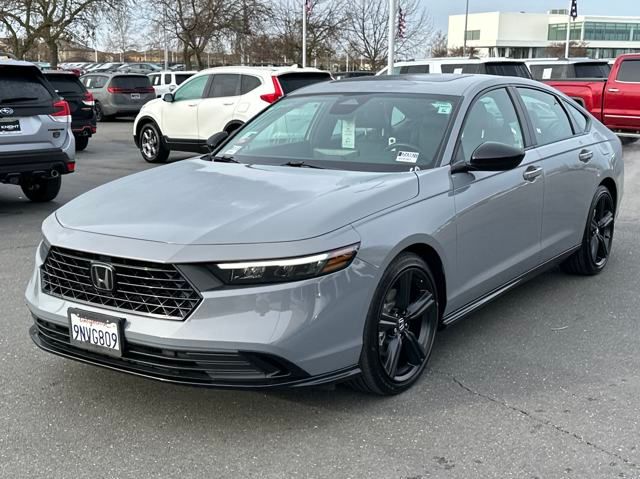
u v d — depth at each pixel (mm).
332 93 4922
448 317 4066
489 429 3367
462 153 4219
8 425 3420
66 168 8602
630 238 7340
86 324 3285
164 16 35969
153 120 13828
